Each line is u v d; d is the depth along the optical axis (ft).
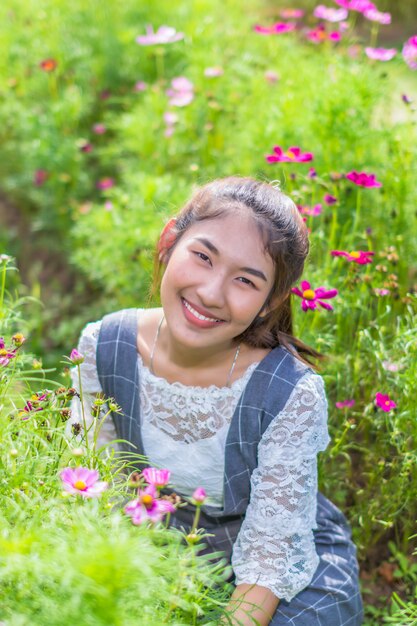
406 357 6.94
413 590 6.96
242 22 14.26
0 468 4.71
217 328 5.29
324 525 6.17
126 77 14.05
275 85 11.81
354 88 9.63
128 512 4.31
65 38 14.12
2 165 13.98
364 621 6.79
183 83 11.58
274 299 5.50
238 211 5.24
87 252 10.59
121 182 12.86
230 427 5.59
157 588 4.21
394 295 7.79
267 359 5.61
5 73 13.82
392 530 7.38
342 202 9.10
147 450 5.87
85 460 5.07
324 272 7.95
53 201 12.67
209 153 11.48
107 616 3.72
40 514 4.38
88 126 13.88
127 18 14.67
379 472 7.04
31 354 6.22
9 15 14.66
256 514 5.55
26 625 3.81
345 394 7.54
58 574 3.76
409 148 9.34
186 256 5.24
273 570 5.48
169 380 5.73
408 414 6.59
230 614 4.93
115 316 6.04
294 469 5.49
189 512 5.98
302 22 17.62
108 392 5.98
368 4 11.09
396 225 8.94
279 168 9.53
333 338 7.52
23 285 12.48
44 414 5.39
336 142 9.67
